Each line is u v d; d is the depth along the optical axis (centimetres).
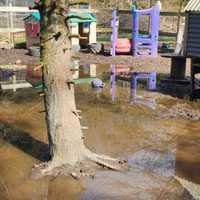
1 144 357
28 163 315
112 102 515
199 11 514
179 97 554
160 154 340
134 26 924
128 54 953
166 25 1415
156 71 767
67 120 302
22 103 503
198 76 710
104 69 777
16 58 855
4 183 282
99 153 335
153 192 270
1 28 1034
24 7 1042
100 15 1438
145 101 525
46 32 295
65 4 293
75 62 841
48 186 278
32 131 393
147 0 1502
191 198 261
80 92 571
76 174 292
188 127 416
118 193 268
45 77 300
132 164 316
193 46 541
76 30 984
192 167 314
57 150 304
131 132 395
